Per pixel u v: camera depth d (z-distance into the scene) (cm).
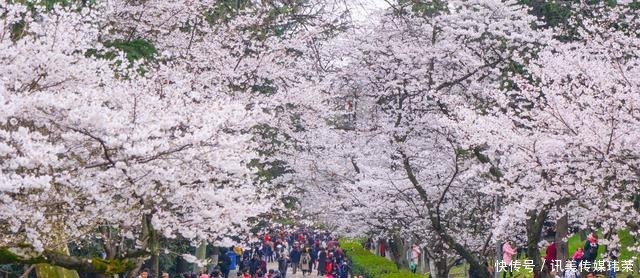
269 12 1766
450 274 2611
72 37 952
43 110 765
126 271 897
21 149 716
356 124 1884
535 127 1341
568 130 1205
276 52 1727
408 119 1742
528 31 1608
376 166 1759
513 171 1239
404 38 1752
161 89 1138
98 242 1428
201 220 913
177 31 1577
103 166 823
